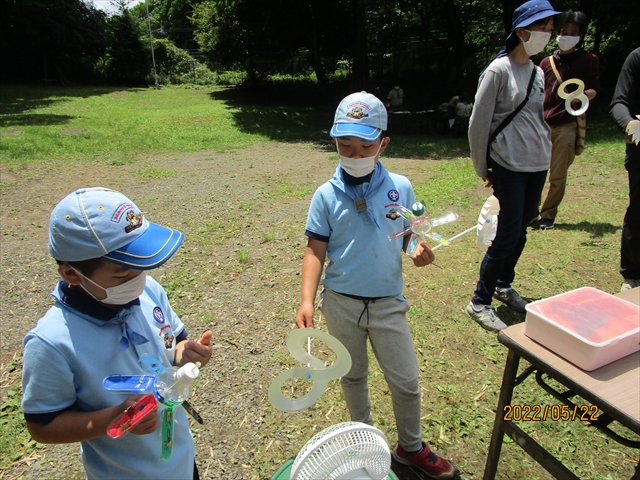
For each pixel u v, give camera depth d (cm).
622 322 160
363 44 1964
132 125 1334
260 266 440
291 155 1038
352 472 128
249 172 841
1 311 370
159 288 154
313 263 195
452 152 1076
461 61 1925
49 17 2923
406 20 2306
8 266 447
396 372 195
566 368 152
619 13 1498
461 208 597
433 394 273
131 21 3139
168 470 140
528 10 278
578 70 463
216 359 305
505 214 311
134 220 121
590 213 559
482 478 221
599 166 791
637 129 321
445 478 214
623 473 222
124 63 3117
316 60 2177
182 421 150
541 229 512
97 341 123
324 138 1306
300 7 2025
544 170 308
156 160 940
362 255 191
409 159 990
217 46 2280
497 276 329
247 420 255
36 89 2506
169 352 147
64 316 121
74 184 728
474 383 282
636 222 350
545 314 163
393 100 1627
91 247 113
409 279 406
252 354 310
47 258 468
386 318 194
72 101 1995
